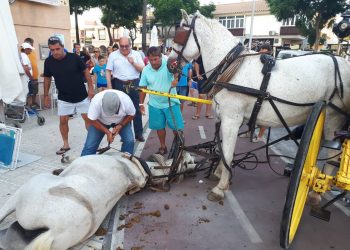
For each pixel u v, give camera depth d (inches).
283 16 919.7
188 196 163.5
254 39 1637.6
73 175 118.5
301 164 101.5
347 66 146.3
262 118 145.3
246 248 124.5
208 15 1393.9
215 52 148.2
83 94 207.8
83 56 450.3
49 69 200.7
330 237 131.9
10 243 109.4
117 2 853.8
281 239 106.8
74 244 110.0
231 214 148.4
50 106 349.4
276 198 164.6
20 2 338.6
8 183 164.9
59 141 237.1
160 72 194.7
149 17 1512.1
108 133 157.2
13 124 254.4
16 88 178.5
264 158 223.6
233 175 192.1
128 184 137.1
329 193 167.3
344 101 144.6
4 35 171.2
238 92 140.3
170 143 248.2
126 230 133.7
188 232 133.8
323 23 892.0
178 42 156.3
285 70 138.9
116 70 229.8
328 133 151.0
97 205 113.9
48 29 380.8
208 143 177.0
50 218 101.3
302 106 140.5
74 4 831.1
